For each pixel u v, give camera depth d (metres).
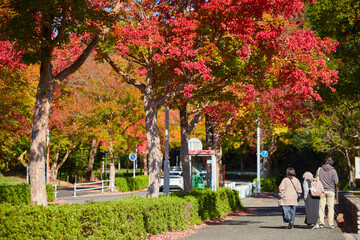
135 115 36.00
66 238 8.48
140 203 11.68
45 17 10.89
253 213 21.22
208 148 25.36
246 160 82.44
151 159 16.09
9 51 14.04
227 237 11.28
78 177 56.09
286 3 12.91
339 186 34.41
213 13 13.86
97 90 33.53
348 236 10.98
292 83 14.15
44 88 10.90
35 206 8.20
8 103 20.98
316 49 14.36
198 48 14.75
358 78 19.53
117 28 14.70
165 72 16.05
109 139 35.34
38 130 10.85
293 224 14.29
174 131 45.53
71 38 15.55
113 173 37.31
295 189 13.23
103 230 9.78
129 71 18.22
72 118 36.94
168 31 15.30
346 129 26.98
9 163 51.44
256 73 14.68
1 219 7.35
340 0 18.53
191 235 12.35
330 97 20.33
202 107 21.89
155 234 12.28
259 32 13.45
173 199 13.74
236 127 26.34
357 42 19.80
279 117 22.00
